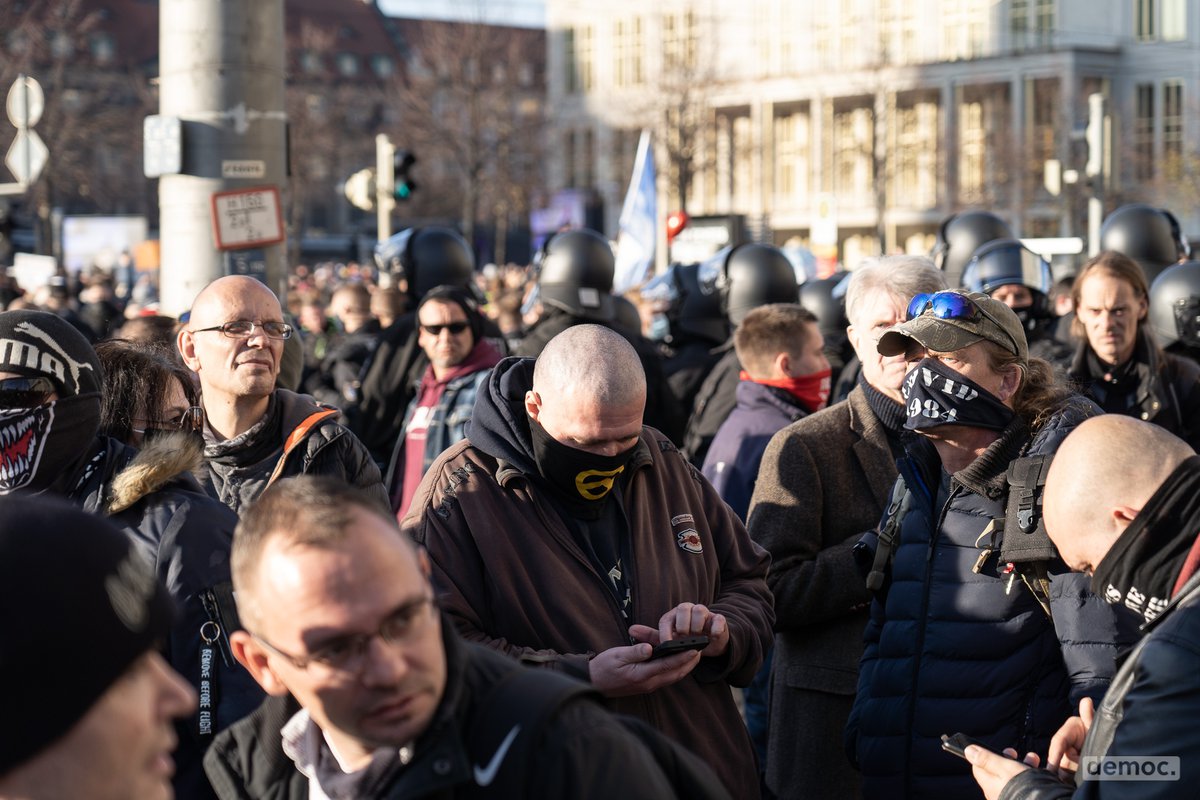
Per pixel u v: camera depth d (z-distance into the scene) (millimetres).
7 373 2959
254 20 7234
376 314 9609
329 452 3947
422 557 2059
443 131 45781
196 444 2986
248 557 1979
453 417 6258
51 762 1608
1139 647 2338
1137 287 5375
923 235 59656
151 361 3604
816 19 61781
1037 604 3236
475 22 46031
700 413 6625
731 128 62188
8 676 1571
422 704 1950
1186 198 40625
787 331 5090
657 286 12359
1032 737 3225
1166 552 2357
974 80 56031
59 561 1624
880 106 54781
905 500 3537
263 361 3941
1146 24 54688
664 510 3469
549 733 1967
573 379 3182
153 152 7227
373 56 87500
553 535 3297
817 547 4137
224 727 2744
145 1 80625
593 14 68562
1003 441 3285
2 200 41156
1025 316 6605
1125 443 2430
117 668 1640
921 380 3342
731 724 3398
